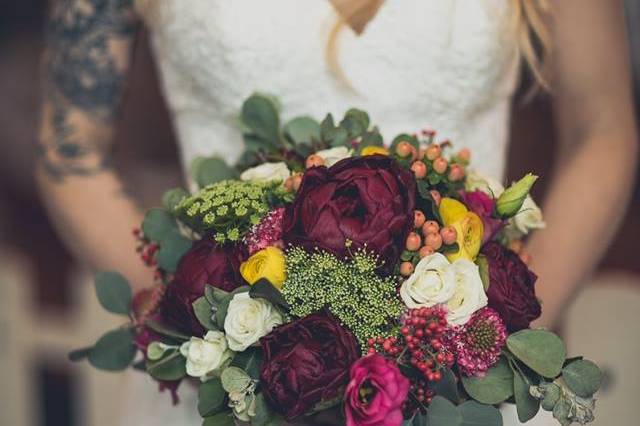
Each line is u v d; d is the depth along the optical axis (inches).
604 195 62.2
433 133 52.0
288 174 49.0
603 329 93.4
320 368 41.8
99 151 67.6
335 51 60.1
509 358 44.3
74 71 66.2
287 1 60.3
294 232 43.3
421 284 42.7
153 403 66.7
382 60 60.3
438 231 44.3
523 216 50.1
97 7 65.5
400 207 42.8
